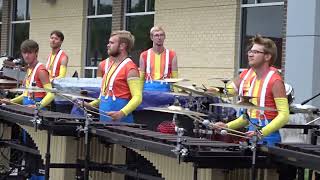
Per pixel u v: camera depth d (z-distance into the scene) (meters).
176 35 13.41
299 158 4.09
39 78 7.32
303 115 7.82
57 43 9.08
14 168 7.70
